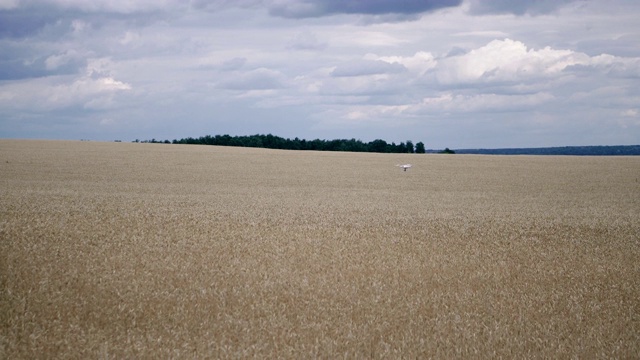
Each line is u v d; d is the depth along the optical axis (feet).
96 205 77.20
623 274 46.16
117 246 48.78
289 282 39.47
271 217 72.08
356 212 81.87
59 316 30.40
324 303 35.01
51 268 39.91
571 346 28.94
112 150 212.23
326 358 26.40
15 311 30.89
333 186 129.59
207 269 42.34
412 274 43.57
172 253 47.32
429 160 214.48
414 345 28.09
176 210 75.92
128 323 30.37
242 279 39.88
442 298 37.11
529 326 32.01
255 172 156.97
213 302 34.12
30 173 136.05
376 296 36.78
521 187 133.69
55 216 63.26
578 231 68.03
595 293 39.83
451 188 130.11
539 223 74.28
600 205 100.48
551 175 164.04
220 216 71.00
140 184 121.19
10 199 80.28
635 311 36.11
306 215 75.77
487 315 33.76
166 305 33.32
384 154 245.45
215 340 28.17
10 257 42.34
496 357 27.22
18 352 25.80
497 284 41.34
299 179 143.02
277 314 32.55
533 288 40.63
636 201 107.65
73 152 197.36
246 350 26.86
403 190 124.16
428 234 62.34
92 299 33.81
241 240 54.54
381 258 48.96
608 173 170.60
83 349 26.30
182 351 26.53
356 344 28.09
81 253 45.27
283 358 26.27
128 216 65.92
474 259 50.06
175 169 158.10
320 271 43.34
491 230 66.59
